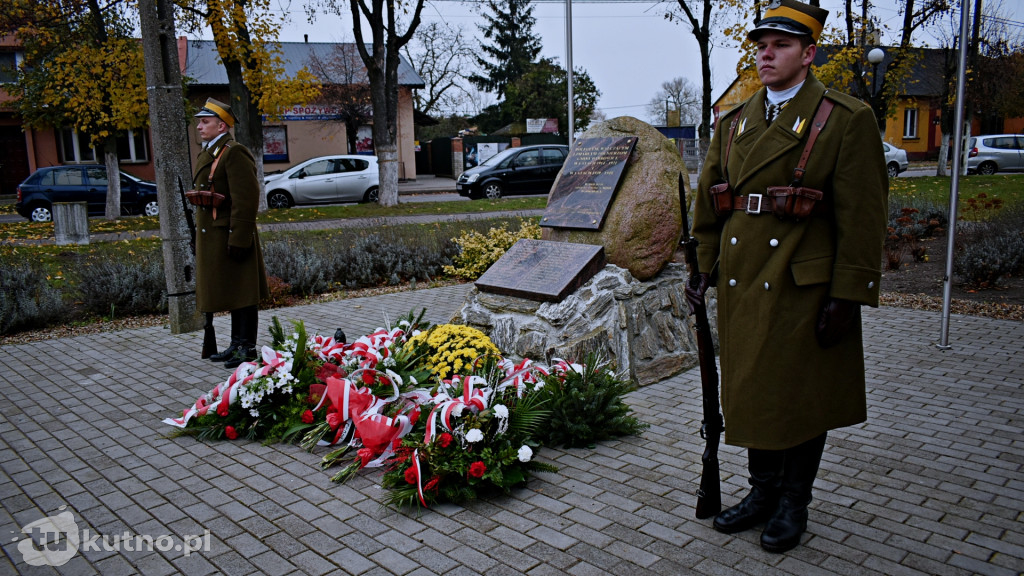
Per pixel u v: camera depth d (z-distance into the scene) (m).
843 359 3.06
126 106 15.91
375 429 4.02
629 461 4.10
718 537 3.24
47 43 18.16
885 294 8.38
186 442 4.53
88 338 7.31
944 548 3.11
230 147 5.97
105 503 3.70
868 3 19.92
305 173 20.56
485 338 5.01
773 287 3.01
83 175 19.16
